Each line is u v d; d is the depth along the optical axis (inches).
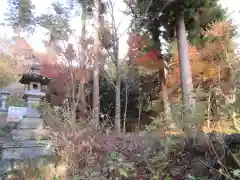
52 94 194.4
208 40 272.8
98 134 116.0
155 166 94.1
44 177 95.2
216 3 300.2
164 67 331.3
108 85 333.7
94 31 229.5
